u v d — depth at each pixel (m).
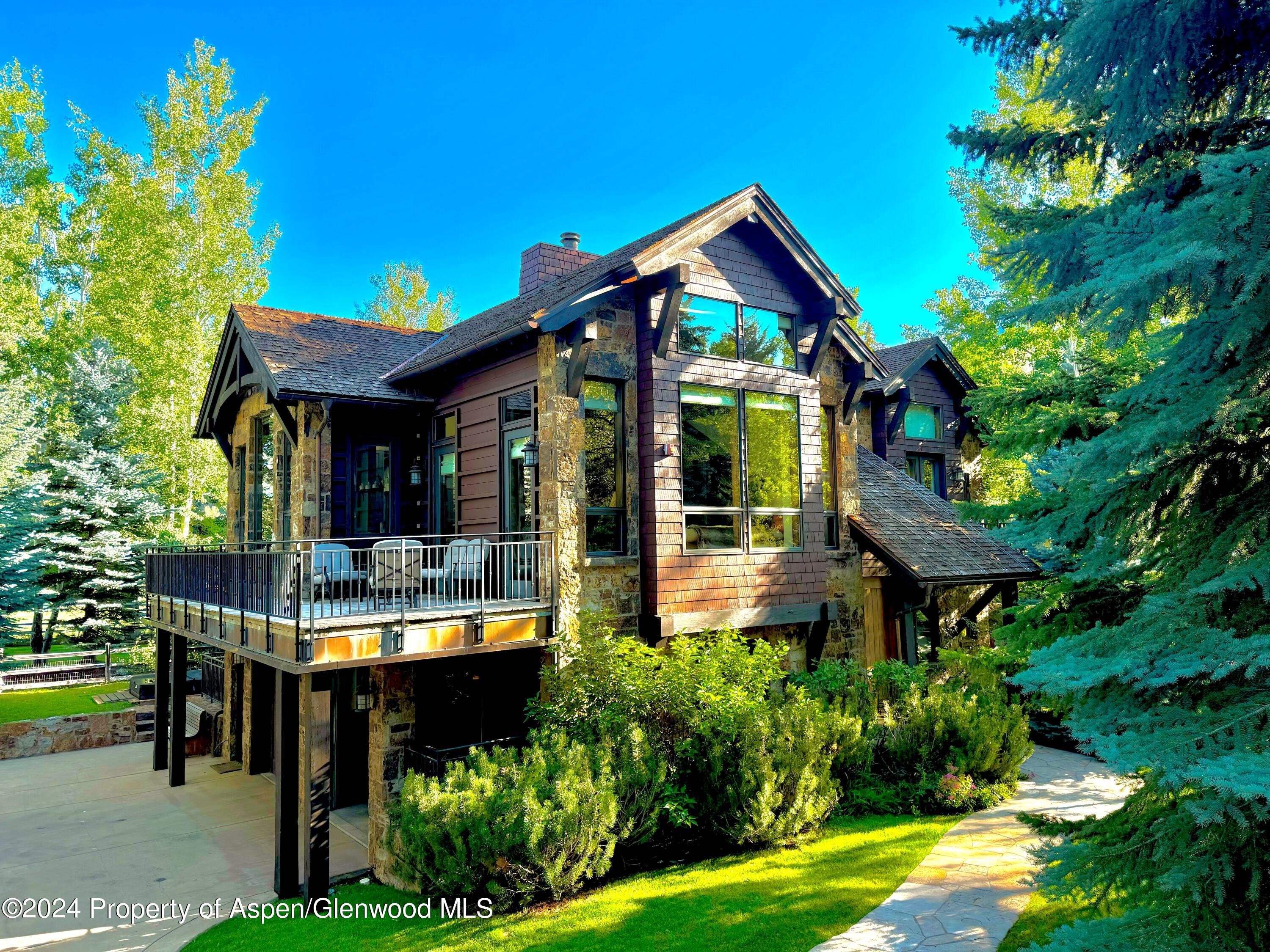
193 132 24.98
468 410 12.36
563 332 10.39
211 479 25.27
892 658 14.74
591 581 10.38
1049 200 20.53
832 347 14.02
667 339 10.90
